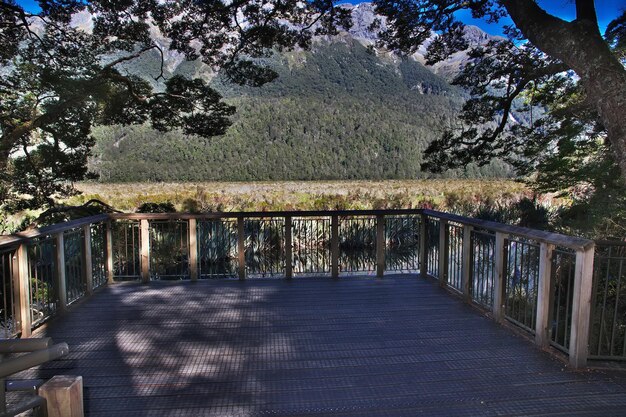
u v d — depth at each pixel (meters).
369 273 6.30
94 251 5.45
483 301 4.49
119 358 3.28
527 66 7.12
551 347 3.40
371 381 2.88
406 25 6.93
